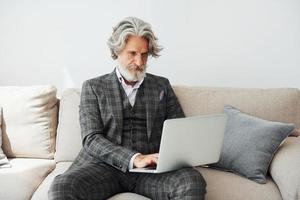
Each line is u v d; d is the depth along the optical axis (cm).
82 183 166
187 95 222
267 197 172
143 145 195
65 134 218
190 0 250
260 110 214
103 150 178
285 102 215
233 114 208
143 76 197
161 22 254
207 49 254
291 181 166
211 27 251
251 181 182
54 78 266
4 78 269
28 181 190
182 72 258
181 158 167
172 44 255
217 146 176
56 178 167
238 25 249
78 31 259
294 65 249
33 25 261
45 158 223
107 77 203
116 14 256
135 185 182
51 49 262
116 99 196
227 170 195
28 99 222
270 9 246
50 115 227
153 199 174
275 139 189
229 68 254
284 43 248
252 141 190
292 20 245
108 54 260
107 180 177
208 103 219
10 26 262
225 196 174
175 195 164
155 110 200
